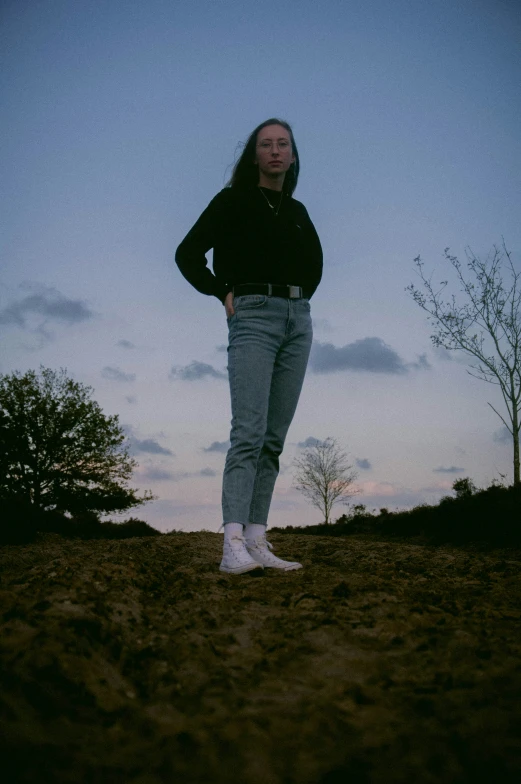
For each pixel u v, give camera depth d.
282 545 8.08
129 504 28.95
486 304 16.02
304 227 3.76
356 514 19.70
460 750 1.39
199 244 3.61
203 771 1.30
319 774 1.30
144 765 1.30
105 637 1.89
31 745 1.31
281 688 1.69
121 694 1.60
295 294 3.64
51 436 27.95
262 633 2.14
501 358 15.54
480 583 3.38
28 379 28.42
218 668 1.81
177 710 1.56
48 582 2.47
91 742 1.36
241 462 3.55
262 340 3.56
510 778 1.29
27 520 12.93
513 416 15.21
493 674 1.75
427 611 2.40
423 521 13.46
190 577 3.25
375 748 1.40
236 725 1.48
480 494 12.66
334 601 2.55
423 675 1.77
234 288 3.61
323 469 31.67
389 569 4.25
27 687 1.50
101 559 3.71
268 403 3.72
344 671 1.80
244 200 3.58
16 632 1.75
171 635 2.08
